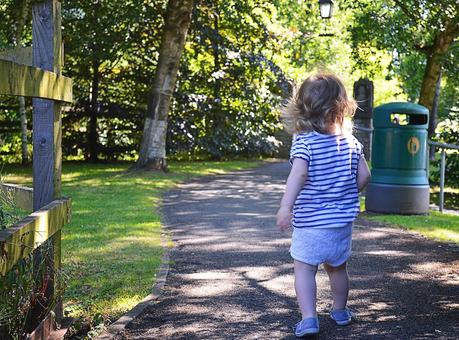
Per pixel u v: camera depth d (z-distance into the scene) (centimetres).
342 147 361
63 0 1542
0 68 265
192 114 1989
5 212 334
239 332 379
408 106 842
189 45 1873
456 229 737
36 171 367
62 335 358
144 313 420
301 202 361
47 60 358
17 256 276
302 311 362
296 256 362
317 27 3100
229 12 1683
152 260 573
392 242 662
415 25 1709
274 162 2150
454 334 368
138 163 1501
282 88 2100
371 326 383
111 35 1627
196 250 626
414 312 413
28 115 1881
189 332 381
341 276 382
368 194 873
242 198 1069
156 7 1639
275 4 1812
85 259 573
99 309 436
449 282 493
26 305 323
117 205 938
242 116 2044
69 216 381
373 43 1989
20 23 1063
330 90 361
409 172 851
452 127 1497
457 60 1808
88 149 1981
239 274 527
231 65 1870
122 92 1995
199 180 1387
